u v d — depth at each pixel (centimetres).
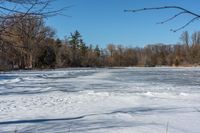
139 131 1088
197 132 1087
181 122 1257
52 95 2347
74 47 11375
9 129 1118
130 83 3712
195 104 1844
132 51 13712
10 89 2873
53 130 1089
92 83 3697
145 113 1479
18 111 1576
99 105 1802
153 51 13612
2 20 365
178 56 12725
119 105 1806
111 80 4294
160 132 1077
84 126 1160
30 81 3988
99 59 12569
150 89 2870
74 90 2769
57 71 6912
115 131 1078
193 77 5144
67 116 1401
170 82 3922
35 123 1233
